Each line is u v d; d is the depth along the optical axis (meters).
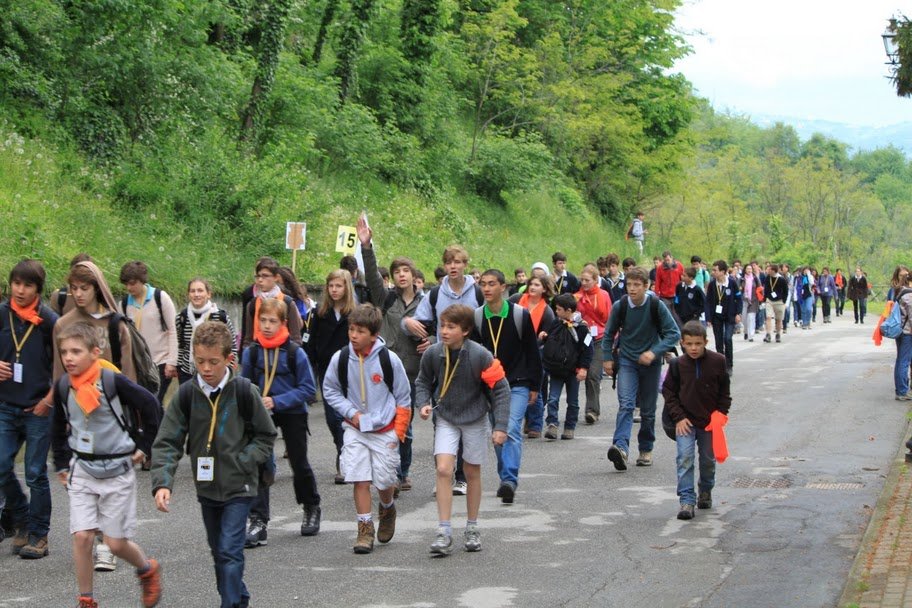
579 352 19.16
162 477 8.76
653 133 68.94
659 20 66.38
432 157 46.22
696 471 16.30
